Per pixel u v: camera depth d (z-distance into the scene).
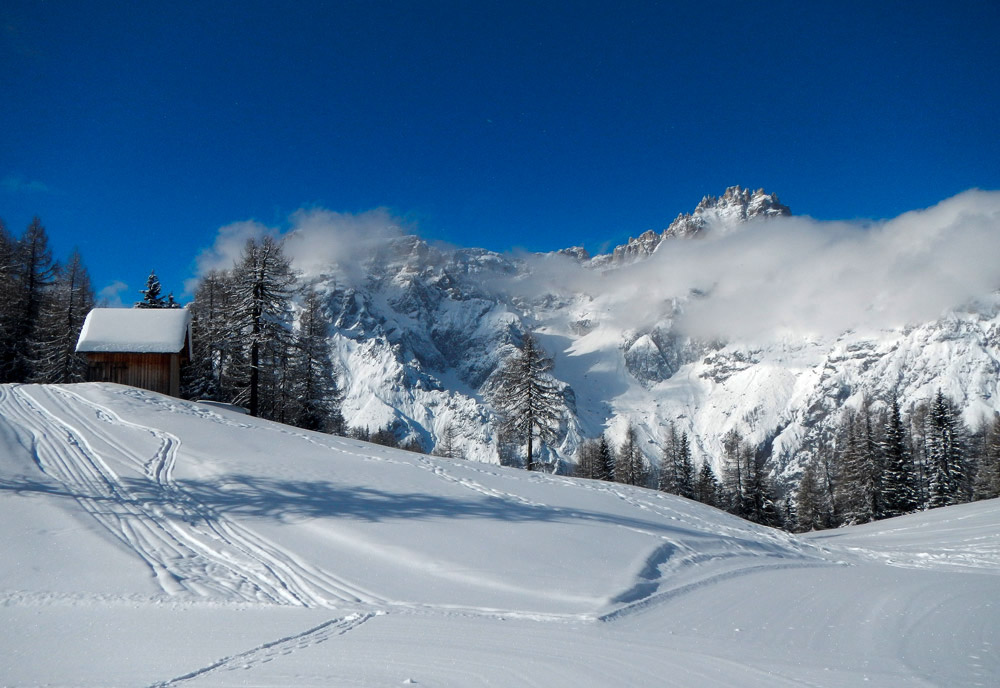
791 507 78.31
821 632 9.74
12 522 14.30
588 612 10.73
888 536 27.36
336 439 29.34
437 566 13.38
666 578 13.95
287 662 7.39
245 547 14.25
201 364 45.53
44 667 7.46
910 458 57.00
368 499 18.52
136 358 36.34
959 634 9.59
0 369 44.34
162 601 10.91
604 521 19.25
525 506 20.16
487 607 10.95
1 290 43.56
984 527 26.16
